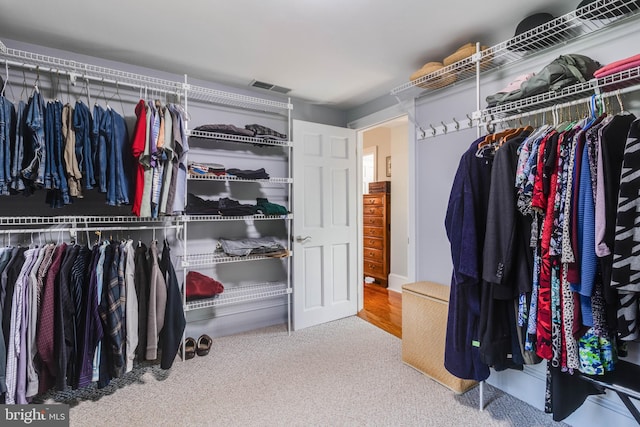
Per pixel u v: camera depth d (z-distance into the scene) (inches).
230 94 97.7
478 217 58.8
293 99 123.5
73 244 76.1
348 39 78.7
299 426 62.5
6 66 70.6
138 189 77.0
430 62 88.7
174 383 78.7
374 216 178.2
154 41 79.8
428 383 78.0
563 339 48.4
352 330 113.9
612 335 47.3
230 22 71.0
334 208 125.2
